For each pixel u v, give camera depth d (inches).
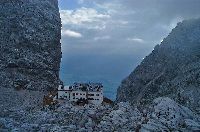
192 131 4195.4
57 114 5585.6
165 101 4788.4
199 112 5831.7
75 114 5398.6
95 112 5319.9
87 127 4576.8
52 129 4569.4
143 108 4960.6
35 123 5118.1
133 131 4153.5
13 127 4894.2
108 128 4372.5
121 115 4621.1
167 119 4365.2
